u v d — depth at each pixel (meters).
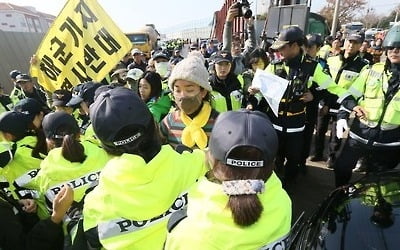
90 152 1.90
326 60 5.00
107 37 3.33
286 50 3.08
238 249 0.93
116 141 1.09
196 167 1.29
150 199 1.10
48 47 3.40
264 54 4.33
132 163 1.08
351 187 1.88
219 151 0.98
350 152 3.04
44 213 2.15
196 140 2.04
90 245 1.19
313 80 3.13
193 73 1.93
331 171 4.45
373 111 2.76
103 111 1.09
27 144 2.22
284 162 4.07
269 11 7.46
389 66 2.68
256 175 0.99
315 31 11.23
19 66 11.59
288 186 3.98
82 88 3.25
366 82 2.84
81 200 1.78
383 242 1.41
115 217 1.09
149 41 16.34
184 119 2.14
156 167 1.11
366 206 1.63
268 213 1.00
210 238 0.94
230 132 0.98
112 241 1.09
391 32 2.58
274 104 2.99
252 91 3.15
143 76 2.78
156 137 1.19
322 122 4.58
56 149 1.93
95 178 1.85
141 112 1.11
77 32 3.35
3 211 1.74
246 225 0.93
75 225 1.43
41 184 1.89
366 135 2.85
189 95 1.99
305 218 1.97
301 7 6.54
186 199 1.21
